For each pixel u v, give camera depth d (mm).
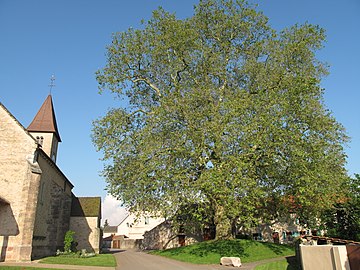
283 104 20422
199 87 23141
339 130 25719
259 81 24266
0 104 24609
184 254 25328
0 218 21844
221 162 19844
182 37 25031
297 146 20219
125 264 21375
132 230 70125
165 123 21938
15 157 23641
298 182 20188
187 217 27078
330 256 12469
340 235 30562
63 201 35156
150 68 26719
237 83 26188
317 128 22156
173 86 25781
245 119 20266
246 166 19281
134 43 26672
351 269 11570
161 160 20906
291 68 24641
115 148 24531
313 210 27406
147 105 27562
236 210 18875
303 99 21828
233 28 26422
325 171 22469
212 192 19578
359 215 29547
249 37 26641
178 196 20109
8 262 20328
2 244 21172
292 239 44656
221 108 21531
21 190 22781
